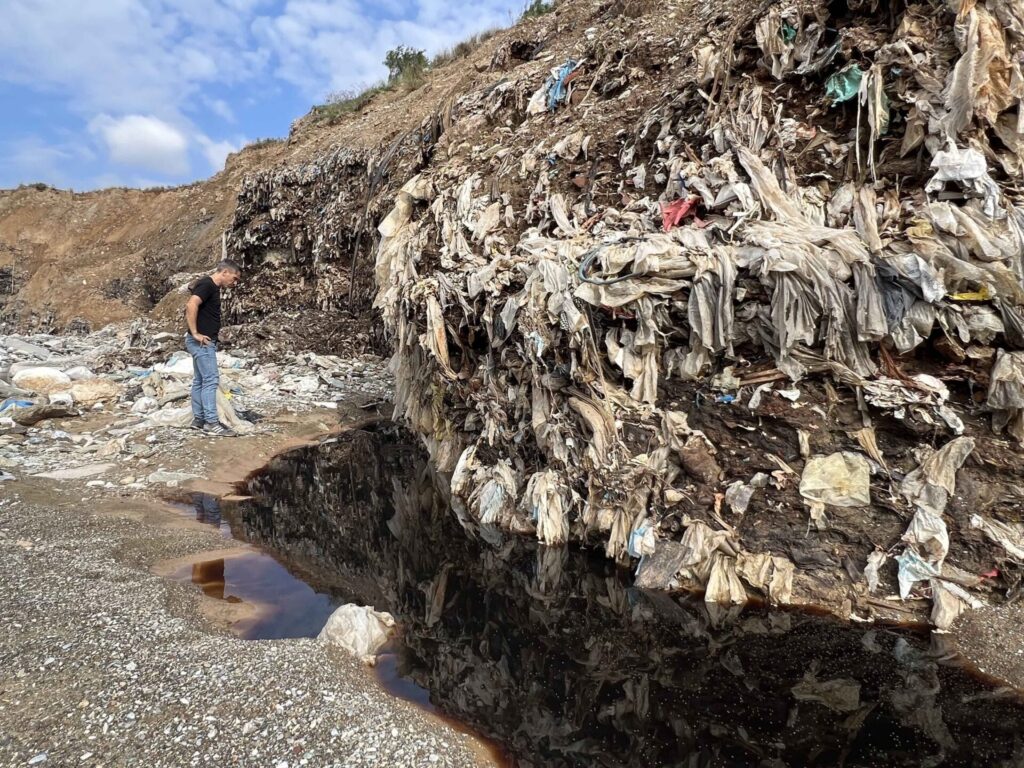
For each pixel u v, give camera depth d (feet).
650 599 13.82
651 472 15.12
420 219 26.78
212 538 16.90
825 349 13.32
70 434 25.04
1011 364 12.05
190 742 8.58
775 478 13.79
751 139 16.30
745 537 13.89
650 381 15.46
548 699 10.64
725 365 14.55
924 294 12.17
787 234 13.88
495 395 20.10
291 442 27.09
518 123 30.30
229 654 10.71
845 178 14.70
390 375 39.09
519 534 17.75
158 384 30.58
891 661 11.34
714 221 15.53
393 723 9.34
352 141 53.01
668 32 25.67
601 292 15.29
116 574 13.78
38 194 115.55
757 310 13.87
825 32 16.39
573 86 27.68
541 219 21.30
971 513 12.51
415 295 22.90
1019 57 12.76
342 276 48.88
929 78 13.47
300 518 19.56
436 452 24.23
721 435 14.56
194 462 22.72
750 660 11.58
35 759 8.16
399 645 12.32
